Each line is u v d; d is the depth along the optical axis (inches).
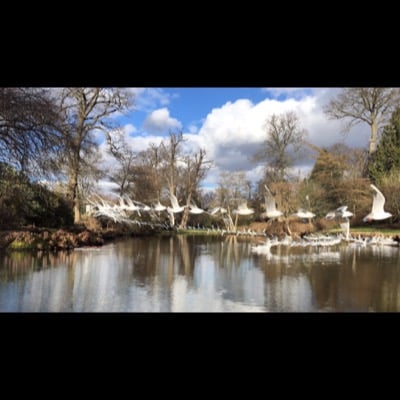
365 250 556.1
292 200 940.0
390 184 802.8
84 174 719.7
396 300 239.3
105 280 299.0
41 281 285.6
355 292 261.7
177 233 1074.7
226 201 1230.9
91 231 644.1
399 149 845.2
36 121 400.5
